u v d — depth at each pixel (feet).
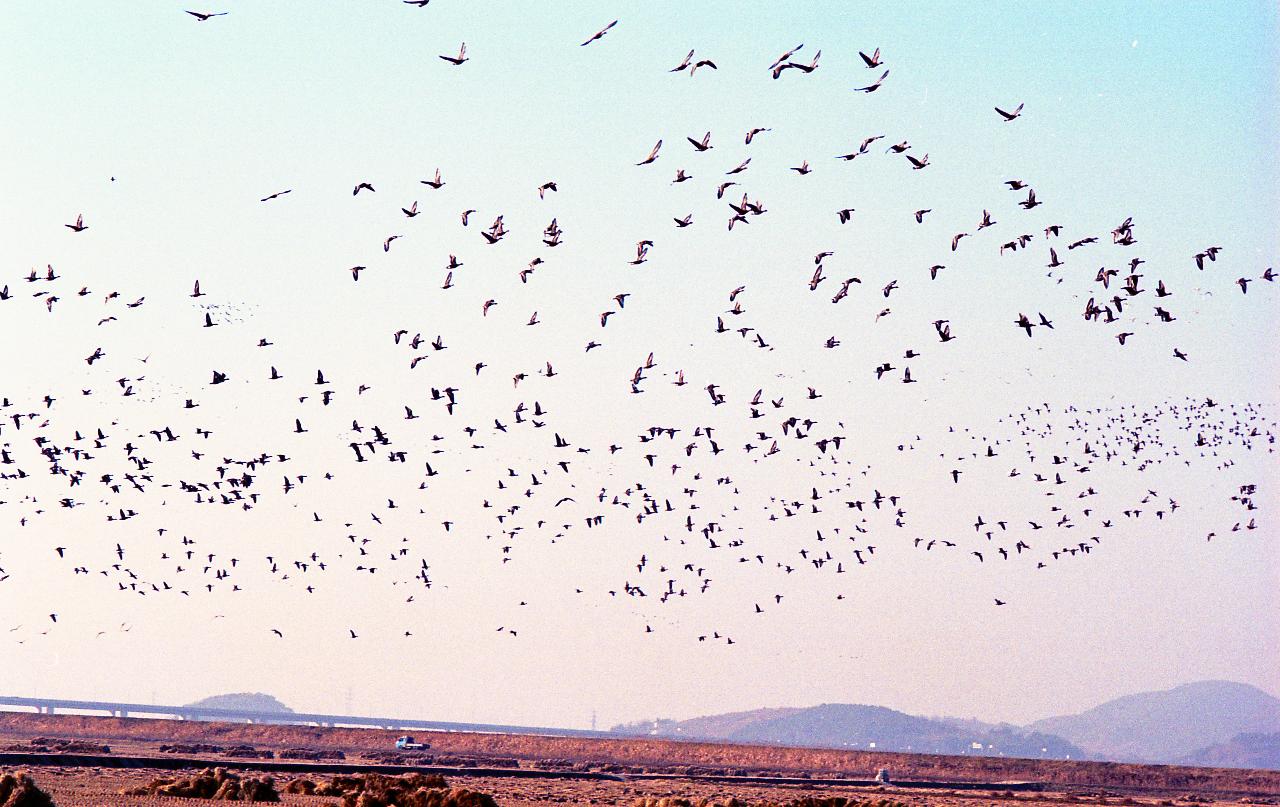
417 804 258.78
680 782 497.05
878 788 518.78
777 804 322.55
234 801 258.57
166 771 374.84
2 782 189.06
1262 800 609.83
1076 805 458.91
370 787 298.35
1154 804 487.20
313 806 255.91
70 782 305.32
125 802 245.24
